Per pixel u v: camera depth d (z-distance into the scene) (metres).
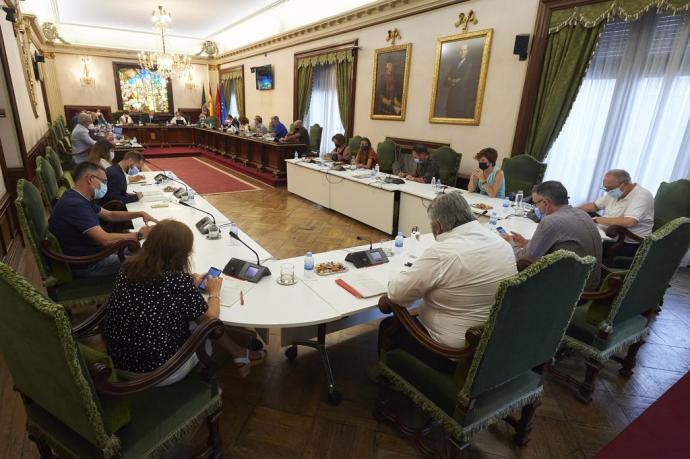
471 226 1.53
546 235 2.08
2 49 4.24
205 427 1.79
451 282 1.46
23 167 4.56
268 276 1.96
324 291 1.83
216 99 13.21
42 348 1.02
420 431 1.75
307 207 5.75
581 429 1.89
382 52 6.29
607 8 3.69
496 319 1.24
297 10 8.13
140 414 1.28
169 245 1.37
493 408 1.48
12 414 1.83
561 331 1.54
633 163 3.91
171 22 10.01
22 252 3.71
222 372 2.18
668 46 3.56
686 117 3.52
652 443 0.96
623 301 1.85
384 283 1.93
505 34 4.61
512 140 4.73
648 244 1.73
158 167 8.73
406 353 1.68
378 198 4.53
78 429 1.14
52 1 8.19
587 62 3.97
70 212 2.20
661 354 2.50
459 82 5.19
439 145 5.62
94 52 11.74
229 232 2.58
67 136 8.34
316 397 2.02
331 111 8.14
